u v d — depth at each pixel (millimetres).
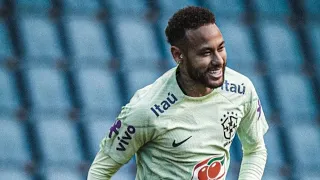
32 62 38344
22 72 37938
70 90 38469
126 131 15250
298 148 41344
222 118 15398
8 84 37469
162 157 15477
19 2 39188
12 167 36062
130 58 40375
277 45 43969
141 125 15125
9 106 37125
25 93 37594
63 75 38594
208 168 15500
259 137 16469
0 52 37969
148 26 41500
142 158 15797
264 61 43312
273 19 44562
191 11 14758
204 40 14555
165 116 15094
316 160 41438
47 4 39812
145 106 15070
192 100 15164
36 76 38062
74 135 37438
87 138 37594
